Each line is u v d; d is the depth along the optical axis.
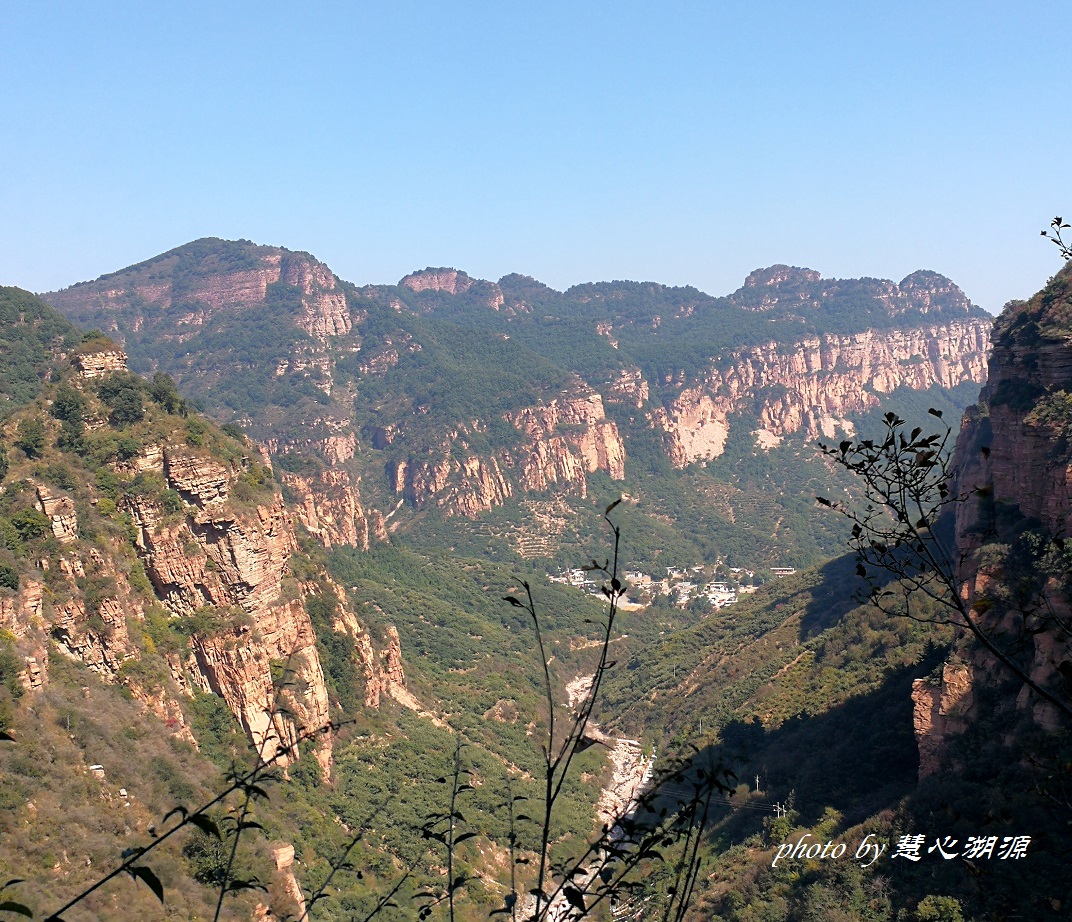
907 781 78.25
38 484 76.62
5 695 60.03
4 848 49.16
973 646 72.31
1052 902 32.78
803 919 64.69
